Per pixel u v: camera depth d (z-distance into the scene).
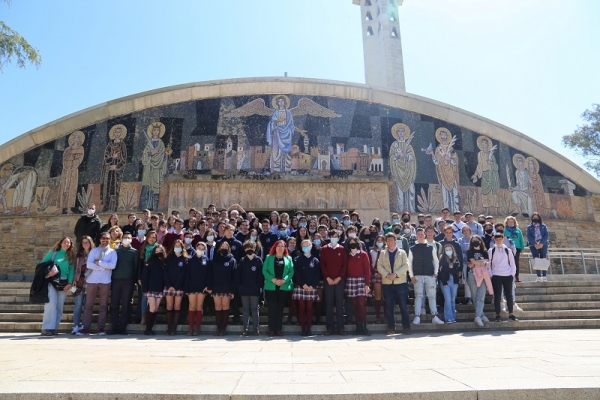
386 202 18.19
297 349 5.94
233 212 11.40
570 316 9.70
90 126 18.77
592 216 20.44
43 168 18.33
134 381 3.57
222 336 8.34
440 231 11.54
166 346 6.41
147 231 10.14
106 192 17.91
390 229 11.34
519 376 3.72
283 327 8.87
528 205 19.66
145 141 18.48
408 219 12.31
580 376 3.70
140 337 8.06
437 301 10.50
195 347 6.27
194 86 19.08
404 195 18.67
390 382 3.53
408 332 8.62
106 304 8.70
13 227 17.73
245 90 19.39
